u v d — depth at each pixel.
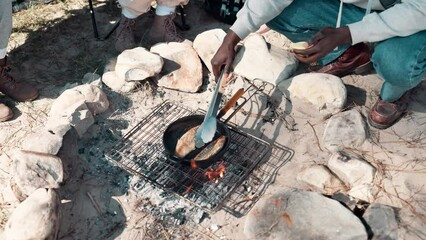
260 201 1.56
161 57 1.98
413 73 1.57
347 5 1.73
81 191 1.66
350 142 1.74
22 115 1.93
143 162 1.72
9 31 1.86
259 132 1.82
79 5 2.44
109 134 1.84
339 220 1.47
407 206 1.55
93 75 2.04
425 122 1.82
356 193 1.59
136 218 1.59
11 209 1.62
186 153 1.64
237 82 1.94
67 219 1.59
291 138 1.80
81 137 1.81
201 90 2.00
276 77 1.94
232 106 1.84
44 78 2.08
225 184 1.64
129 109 1.94
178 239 1.54
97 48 2.20
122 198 1.64
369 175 1.61
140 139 1.81
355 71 1.99
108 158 1.73
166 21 2.12
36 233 1.44
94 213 1.61
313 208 1.51
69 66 2.13
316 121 1.85
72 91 1.86
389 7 1.64
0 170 1.74
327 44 1.50
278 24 1.84
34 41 2.24
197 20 2.34
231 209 1.60
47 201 1.50
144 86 1.99
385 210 1.49
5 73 1.94
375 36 1.51
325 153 1.75
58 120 1.78
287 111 1.88
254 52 1.99
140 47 2.03
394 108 1.77
